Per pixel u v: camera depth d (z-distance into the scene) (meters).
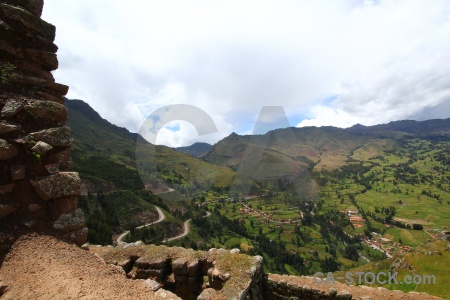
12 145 5.31
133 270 7.56
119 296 4.24
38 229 5.30
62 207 5.75
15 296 3.89
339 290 7.27
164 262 7.49
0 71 5.54
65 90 6.74
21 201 5.33
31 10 6.35
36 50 6.26
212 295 5.40
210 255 7.41
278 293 7.49
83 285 4.32
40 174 5.61
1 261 4.48
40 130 5.83
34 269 4.47
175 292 7.19
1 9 5.72
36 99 6.00
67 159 6.21
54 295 3.95
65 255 5.08
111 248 8.42
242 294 5.38
